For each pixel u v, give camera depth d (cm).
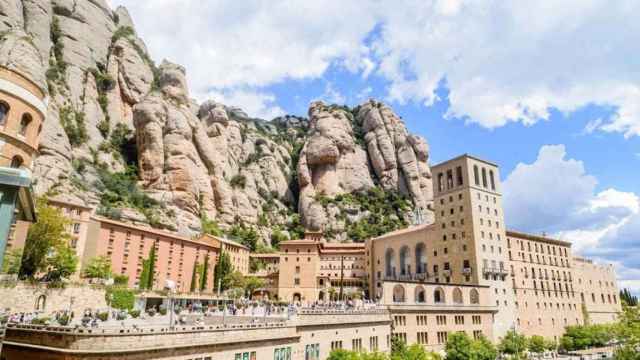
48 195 9750
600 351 10994
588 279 14088
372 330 6888
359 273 14925
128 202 13212
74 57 15962
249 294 13138
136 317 4944
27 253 6325
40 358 3108
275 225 19800
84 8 17225
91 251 9069
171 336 3472
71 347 3045
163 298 8762
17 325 3334
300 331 5219
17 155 4353
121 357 3097
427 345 8300
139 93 17488
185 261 11725
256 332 4431
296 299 12925
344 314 6225
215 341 3869
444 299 9362
